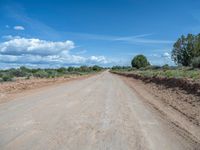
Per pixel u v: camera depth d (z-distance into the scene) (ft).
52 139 22.79
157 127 28.07
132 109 39.91
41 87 82.23
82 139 22.97
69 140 22.58
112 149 20.25
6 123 28.68
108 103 46.16
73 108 39.86
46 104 43.62
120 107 41.75
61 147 20.54
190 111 37.35
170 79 79.51
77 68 381.40
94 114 35.12
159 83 87.45
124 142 22.21
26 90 70.54
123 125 28.84
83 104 44.39
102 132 25.62
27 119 30.96
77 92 65.82
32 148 20.16
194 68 137.59
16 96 55.42
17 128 26.53
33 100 48.75
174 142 22.44
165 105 44.60
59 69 261.24
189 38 260.62
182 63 269.85
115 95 59.93
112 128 27.35
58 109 38.65
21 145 20.89
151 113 36.65
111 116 33.88
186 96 50.96
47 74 164.76
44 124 28.50
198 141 22.86
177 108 40.60
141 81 117.50
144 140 22.88
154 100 51.65
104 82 116.16
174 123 30.12
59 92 65.41
